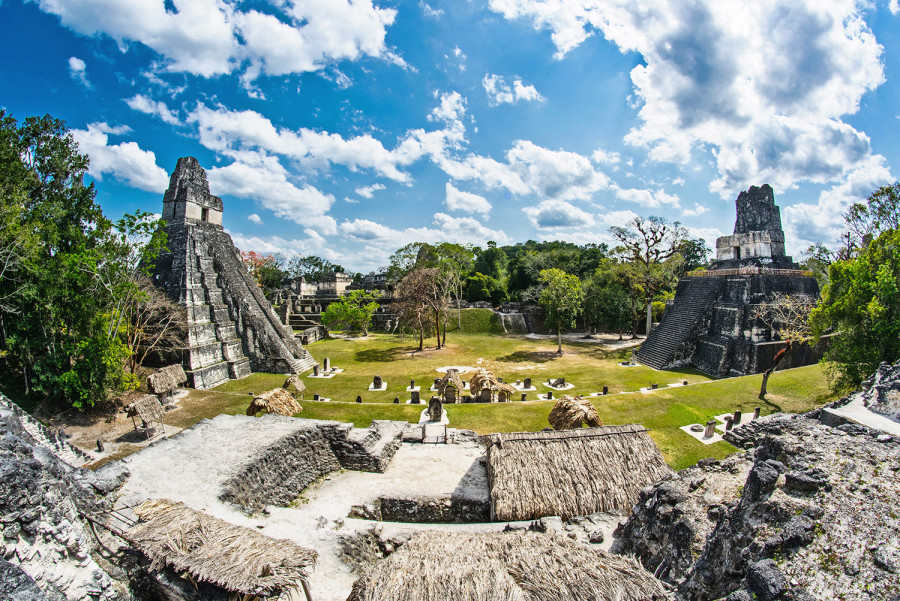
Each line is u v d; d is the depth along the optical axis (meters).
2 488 6.24
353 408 24.78
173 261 33.38
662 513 9.23
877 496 6.26
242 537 7.91
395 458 16.61
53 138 26.20
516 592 6.47
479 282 72.50
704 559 7.05
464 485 14.23
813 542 5.69
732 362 34.12
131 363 28.16
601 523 11.92
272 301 70.25
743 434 18.69
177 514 8.48
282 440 14.29
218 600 7.00
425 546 7.92
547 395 28.75
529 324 62.66
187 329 31.11
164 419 23.55
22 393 23.66
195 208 35.28
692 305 40.09
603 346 50.09
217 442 14.14
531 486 12.84
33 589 5.43
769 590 5.03
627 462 13.59
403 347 49.16
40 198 25.92
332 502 13.30
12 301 22.62
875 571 5.12
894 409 10.70
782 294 33.88
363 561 9.80
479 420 22.38
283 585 7.01
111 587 7.18
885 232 20.20
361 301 64.44
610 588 6.53
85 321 22.88
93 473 11.21
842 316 20.88
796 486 6.70
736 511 7.02
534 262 70.31
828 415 11.23
